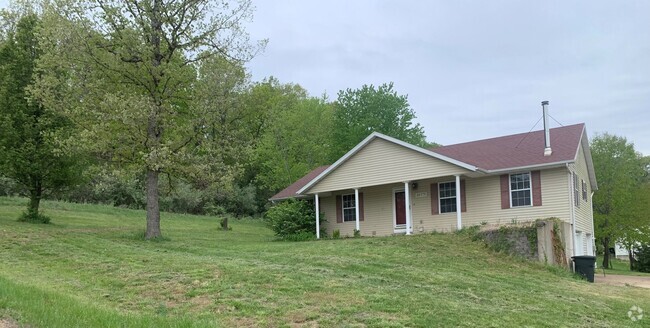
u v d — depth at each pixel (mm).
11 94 23125
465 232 20797
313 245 19797
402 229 25672
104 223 30016
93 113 20625
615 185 36094
